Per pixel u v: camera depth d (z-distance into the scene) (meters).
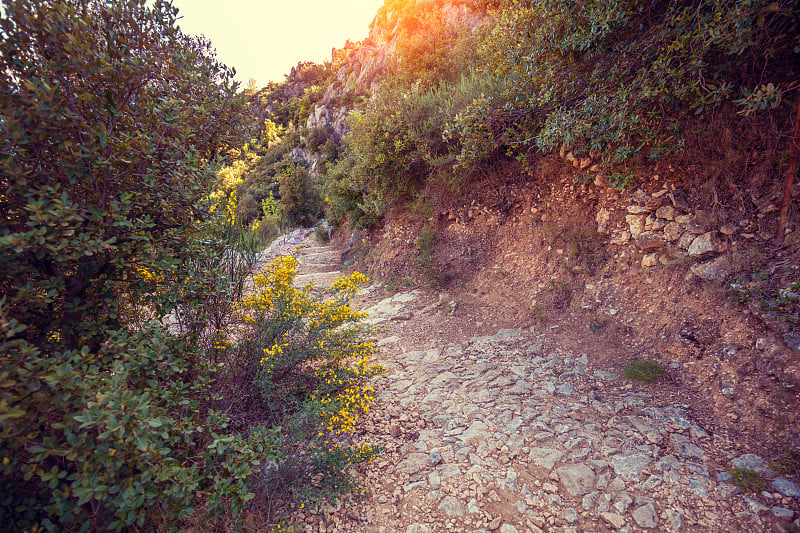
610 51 3.88
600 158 4.98
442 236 7.34
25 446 1.68
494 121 5.30
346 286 4.17
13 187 1.83
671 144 3.72
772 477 2.38
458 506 2.43
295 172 22.09
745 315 3.33
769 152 3.59
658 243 4.30
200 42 3.24
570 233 5.32
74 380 1.70
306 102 54.47
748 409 2.93
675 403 3.22
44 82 1.89
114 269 2.46
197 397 2.73
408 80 11.77
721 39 2.73
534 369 4.05
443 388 3.92
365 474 2.79
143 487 1.79
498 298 5.81
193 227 2.80
